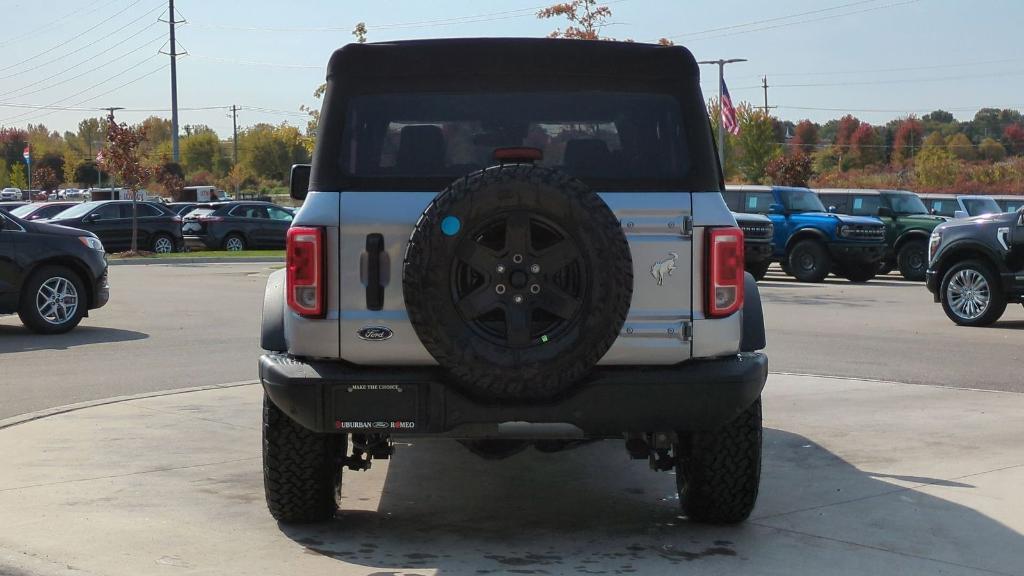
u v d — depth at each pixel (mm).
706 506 5609
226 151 140125
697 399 4953
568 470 7039
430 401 4914
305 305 4992
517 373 4672
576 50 5344
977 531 5578
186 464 7008
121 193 60125
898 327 14781
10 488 6383
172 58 66375
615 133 5332
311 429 4992
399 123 5297
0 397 9469
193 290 20938
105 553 5188
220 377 10547
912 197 26859
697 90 5336
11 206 37656
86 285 14141
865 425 8227
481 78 5336
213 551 5246
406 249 4812
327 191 5078
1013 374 10711
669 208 5035
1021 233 14328
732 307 5055
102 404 9055
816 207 25750
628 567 5047
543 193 4633
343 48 5324
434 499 6305
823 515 5887
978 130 188875
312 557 5172
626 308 4707
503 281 4684
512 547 5367
